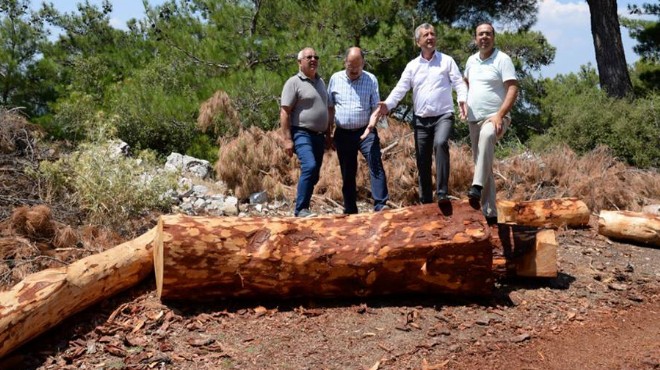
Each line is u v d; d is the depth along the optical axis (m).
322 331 4.54
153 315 4.67
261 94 11.32
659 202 8.92
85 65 14.88
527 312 4.98
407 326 4.63
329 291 4.92
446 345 4.39
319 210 8.20
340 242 4.86
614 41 15.55
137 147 11.01
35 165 7.69
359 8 13.36
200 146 10.91
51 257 5.64
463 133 14.28
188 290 4.72
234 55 12.88
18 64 14.45
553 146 12.07
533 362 4.22
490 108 5.45
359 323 4.67
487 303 5.09
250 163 8.77
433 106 5.60
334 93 6.29
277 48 12.70
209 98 11.18
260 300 4.95
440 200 5.04
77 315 4.63
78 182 6.83
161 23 13.62
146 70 13.21
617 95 15.23
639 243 7.04
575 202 7.43
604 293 5.50
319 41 12.49
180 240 4.59
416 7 15.83
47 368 4.04
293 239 4.85
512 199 8.62
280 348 4.29
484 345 4.42
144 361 4.11
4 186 7.05
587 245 6.84
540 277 5.54
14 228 6.05
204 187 8.66
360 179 8.72
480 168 5.12
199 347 4.30
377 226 4.94
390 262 4.82
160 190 7.28
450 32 14.71
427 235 4.85
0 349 3.94
